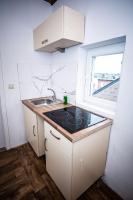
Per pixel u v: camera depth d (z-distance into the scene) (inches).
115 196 48.4
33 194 47.9
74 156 36.2
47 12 73.0
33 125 62.4
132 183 42.9
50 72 82.3
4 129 71.6
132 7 35.0
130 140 40.9
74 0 55.5
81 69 61.2
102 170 51.4
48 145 49.1
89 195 48.6
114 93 52.4
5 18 60.0
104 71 55.1
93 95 62.4
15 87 70.2
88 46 54.7
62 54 68.9
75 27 48.2
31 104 65.7
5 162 64.7
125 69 38.5
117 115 43.4
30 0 65.4
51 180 54.1
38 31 62.4
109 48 50.3
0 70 63.3
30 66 73.1
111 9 40.7
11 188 50.1
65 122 42.8
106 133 45.3
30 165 62.6
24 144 80.8
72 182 39.1
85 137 36.9
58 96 79.1
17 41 65.8
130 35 36.3
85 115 50.5
